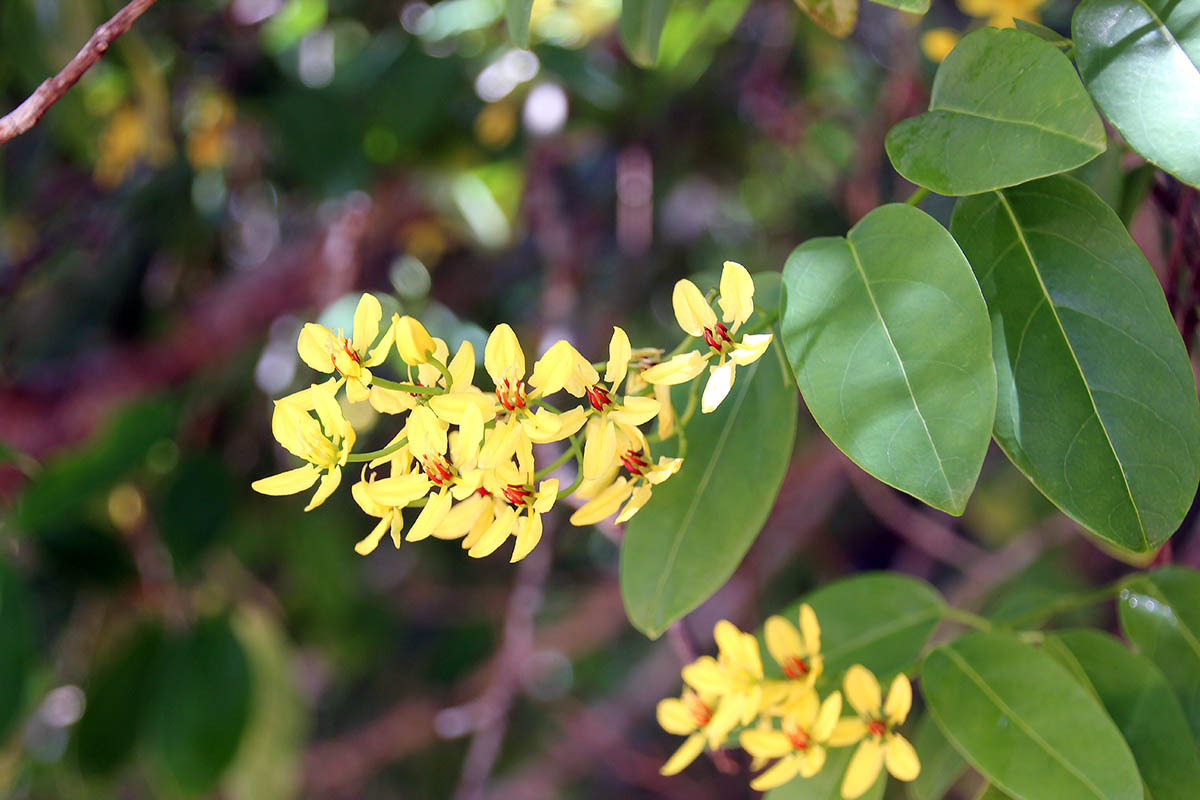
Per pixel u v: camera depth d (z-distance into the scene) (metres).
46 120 0.95
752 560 1.15
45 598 0.94
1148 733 0.55
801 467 1.10
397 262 1.01
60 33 0.77
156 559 0.87
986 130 0.51
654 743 1.36
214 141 0.95
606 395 0.51
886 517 1.08
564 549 1.19
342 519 1.08
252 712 0.83
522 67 0.90
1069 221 0.53
